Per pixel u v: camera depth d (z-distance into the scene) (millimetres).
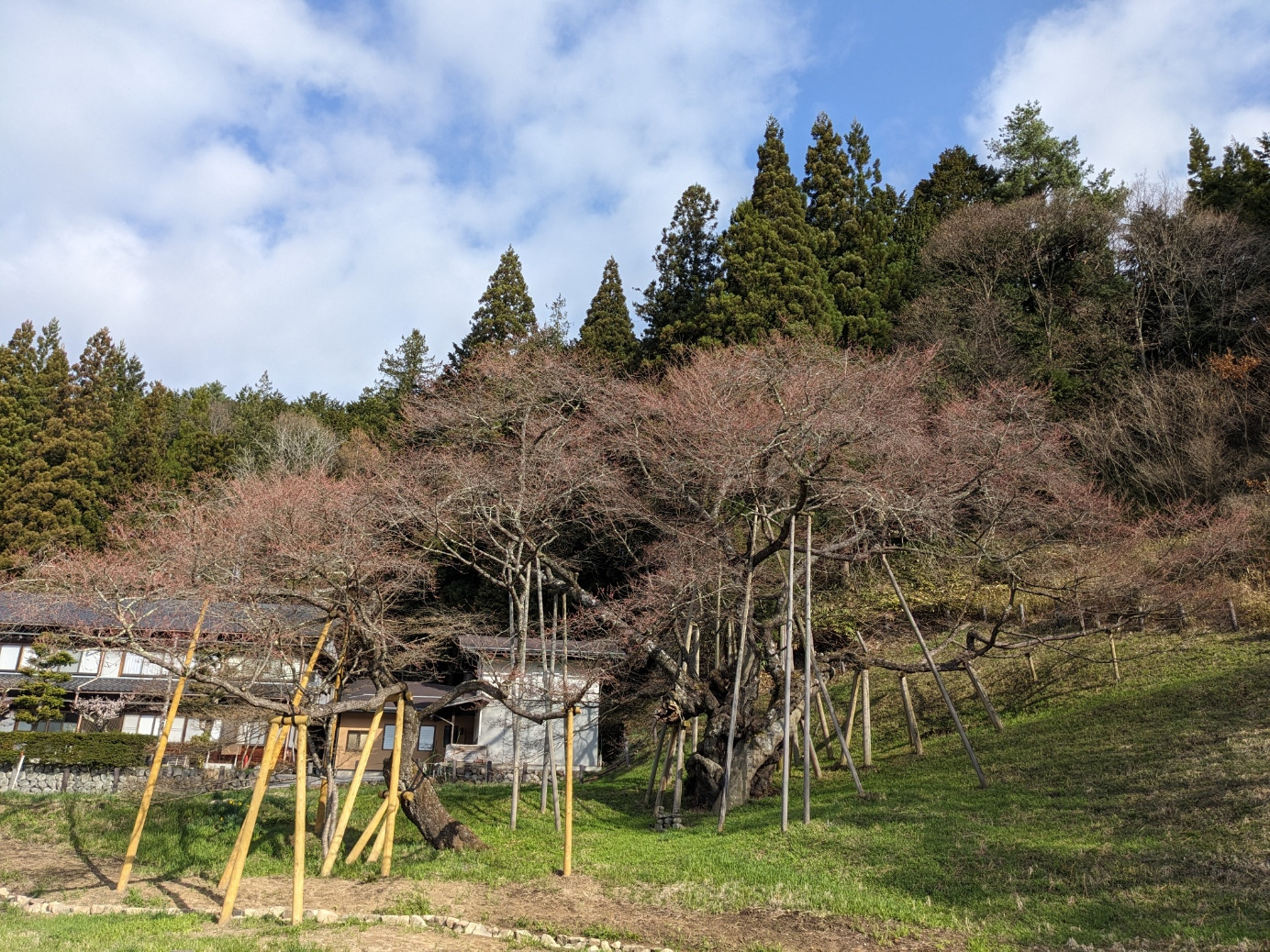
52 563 16375
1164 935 7844
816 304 30594
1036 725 17250
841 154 38469
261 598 14055
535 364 19828
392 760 12836
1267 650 17625
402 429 23266
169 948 8266
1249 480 24312
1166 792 11938
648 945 8742
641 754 23750
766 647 17969
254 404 52438
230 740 24938
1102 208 34656
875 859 11055
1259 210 32625
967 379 30266
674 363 29625
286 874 12539
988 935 8250
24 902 11141
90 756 24859
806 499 15352
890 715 20594
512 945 8828
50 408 38469
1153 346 31453
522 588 20594
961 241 35906
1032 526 22750
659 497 20031
